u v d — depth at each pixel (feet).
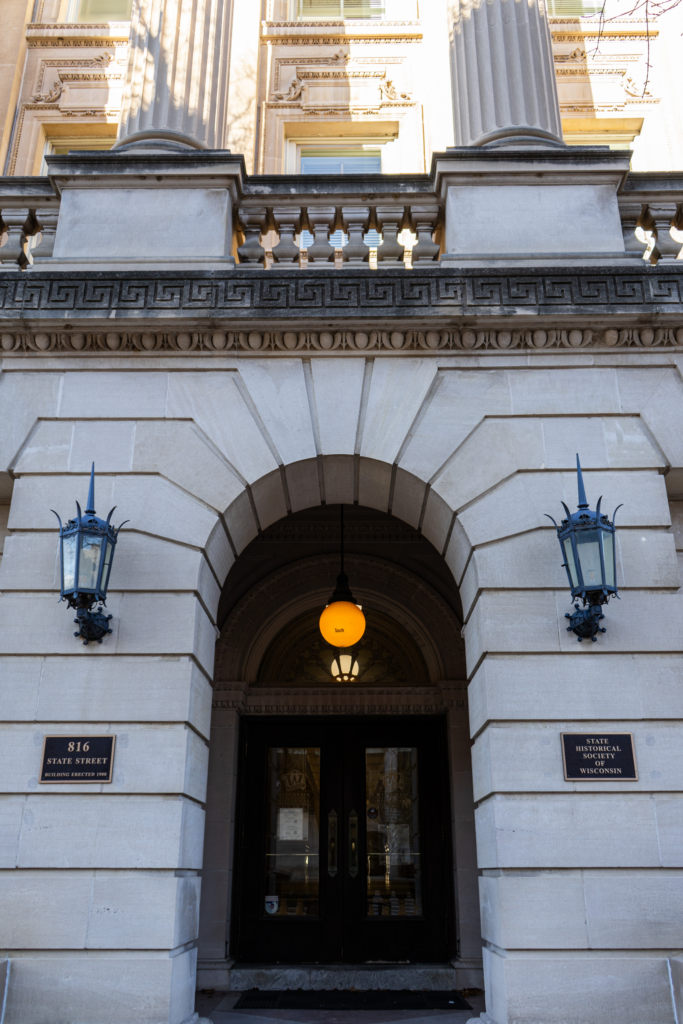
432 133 34.06
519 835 18.15
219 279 22.38
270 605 33.24
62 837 18.13
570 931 17.48
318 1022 22.97
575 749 18.70
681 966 16.56
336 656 34.22
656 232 24.08
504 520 20.86
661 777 18.49
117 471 21.29
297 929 30.30
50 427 21.75
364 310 21.99
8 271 22.56
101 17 39.04
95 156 24.09
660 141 35.14
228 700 31.68
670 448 21.45
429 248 23.89
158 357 22.34
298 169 35.83
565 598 20.07
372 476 22.49
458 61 27.45
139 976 17.25
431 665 33.14
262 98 36.01
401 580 33.55
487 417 21.83
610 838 18.08
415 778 32.30
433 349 22.35
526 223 23.68
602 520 19.11
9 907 17.70
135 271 22.47
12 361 22.38
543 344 22.27
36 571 20.40
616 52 36.45
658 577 20.25
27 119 36.01
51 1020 16.96
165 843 18.10
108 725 19.01
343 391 22.06
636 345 22.31
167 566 20.42
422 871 31.01
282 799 32.04
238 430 21.72
